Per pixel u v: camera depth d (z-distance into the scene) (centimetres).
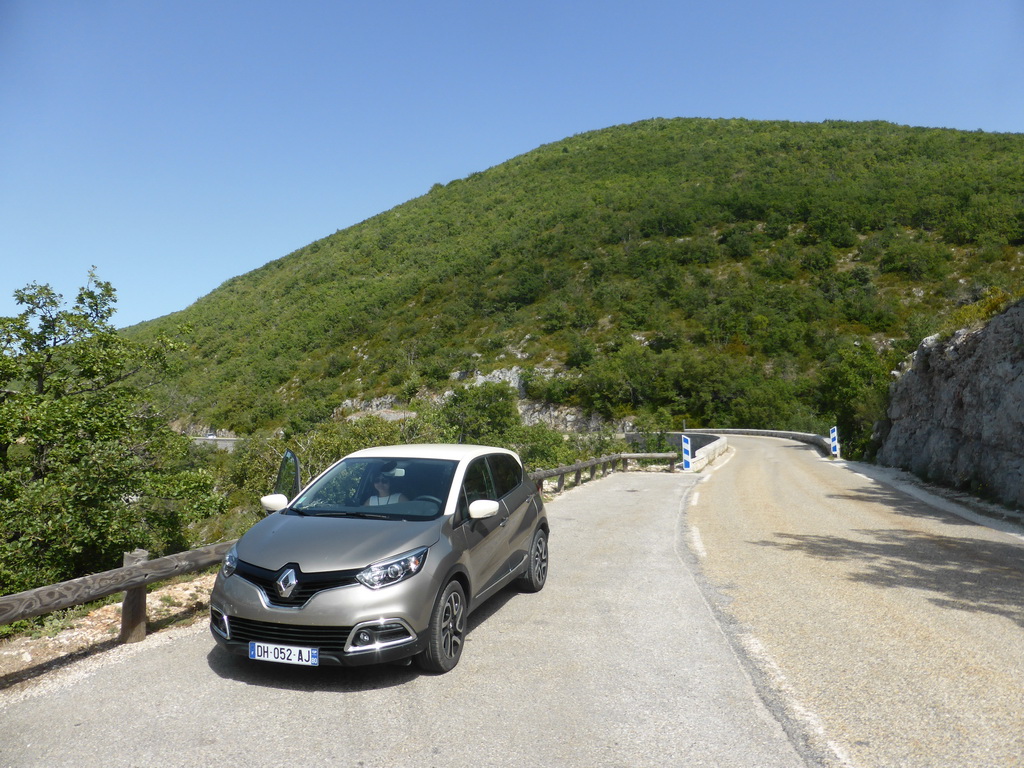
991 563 805
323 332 13525
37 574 864
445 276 14738
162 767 320
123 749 338
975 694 411
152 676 441
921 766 322
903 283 10062
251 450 2116
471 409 3541
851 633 534
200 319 17050
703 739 350
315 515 507
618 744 344
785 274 11094
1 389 1144
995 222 10794
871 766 321
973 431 1645
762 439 5397
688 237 13388
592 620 571
